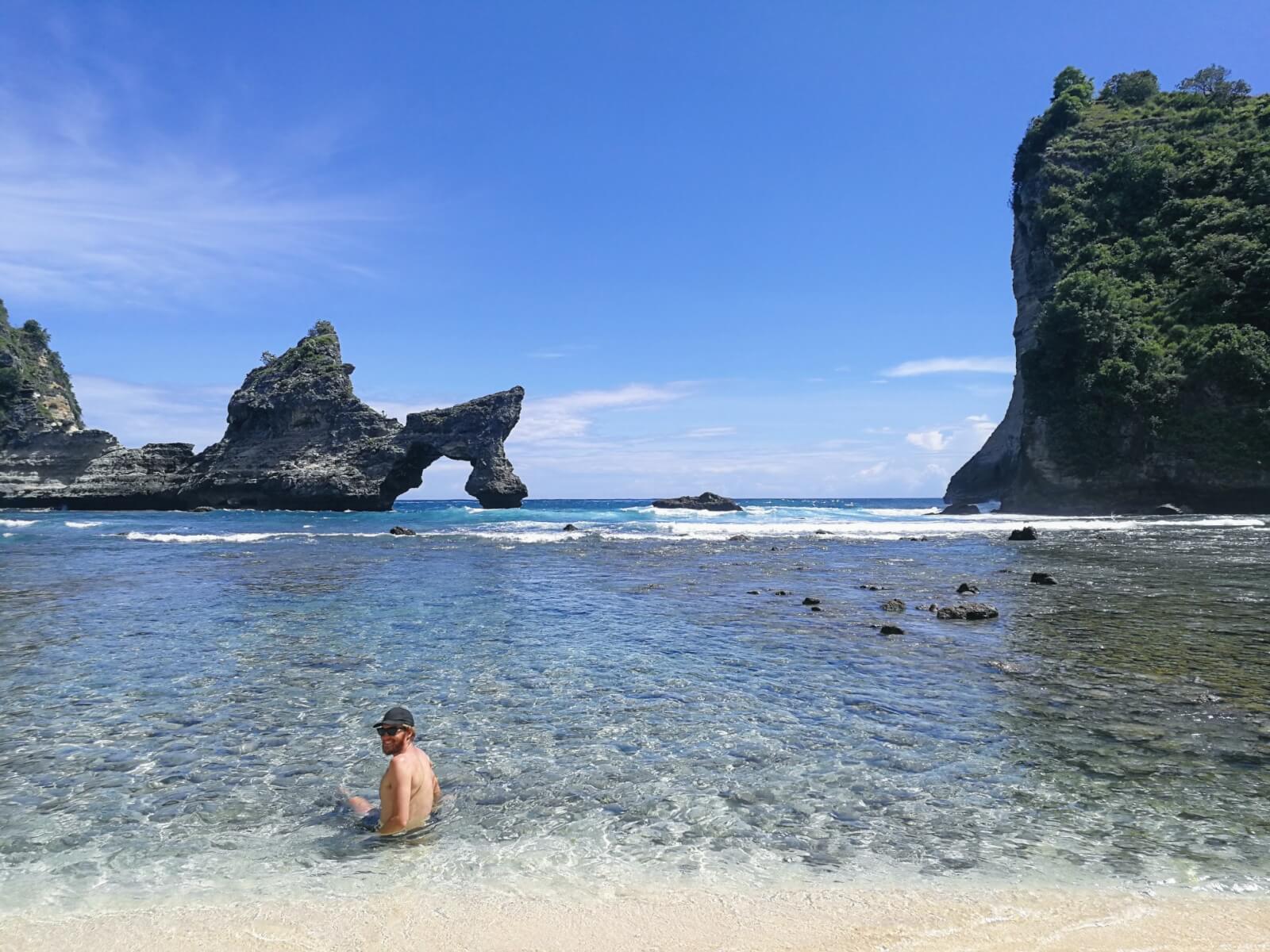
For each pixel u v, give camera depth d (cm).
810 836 533
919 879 470
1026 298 8531
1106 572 2056
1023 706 838
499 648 1188
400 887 471
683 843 526
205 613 1526
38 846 530
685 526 4634
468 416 8156
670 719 813
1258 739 721
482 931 420
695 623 1397
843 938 407
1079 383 6200
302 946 406
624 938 411
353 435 8344
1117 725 766
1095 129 8625
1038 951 391
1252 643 1148
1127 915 426
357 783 651
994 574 2102
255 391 8606
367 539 3769
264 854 518
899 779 635
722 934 414
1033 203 8506
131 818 578
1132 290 6494
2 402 9294
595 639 1258
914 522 5059
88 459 9081
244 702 895
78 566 2438
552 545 3316
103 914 440
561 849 520
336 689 954
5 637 1285
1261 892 449
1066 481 6300
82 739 766
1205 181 6906
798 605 1602
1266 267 5747
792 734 757
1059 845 513
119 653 1162
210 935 417
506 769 672
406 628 1359
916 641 1201
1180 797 591
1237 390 5550
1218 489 5556
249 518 6612
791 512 7106
